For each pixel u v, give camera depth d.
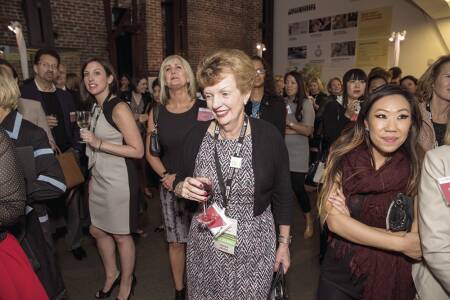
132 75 7.79
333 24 8.38
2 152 1.17
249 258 1.32
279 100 2.73
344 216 1.30
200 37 8.99
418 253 1.20
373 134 1.27
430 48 6.79
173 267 2.27
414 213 1.26
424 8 6.50
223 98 1.21
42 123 2.44
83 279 2.68
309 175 2.66
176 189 1.42
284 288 1.40
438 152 1.10
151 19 7.59
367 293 1.31
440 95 1.84
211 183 1.27
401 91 1.26
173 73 2.09
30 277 1.30
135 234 3.45
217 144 1.33
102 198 2.15
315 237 3.41
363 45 7.85
